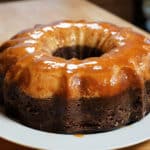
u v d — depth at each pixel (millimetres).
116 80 789
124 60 814
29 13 1388
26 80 799
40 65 801
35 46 867
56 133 795
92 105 786
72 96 780
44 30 924
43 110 793
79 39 930
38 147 748
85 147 749
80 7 1438
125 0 2240
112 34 913
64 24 950
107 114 793
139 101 818
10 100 831
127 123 817
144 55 837
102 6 2221
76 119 793
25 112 807
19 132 785
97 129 799
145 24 2234
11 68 835
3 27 1270
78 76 787
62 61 816
